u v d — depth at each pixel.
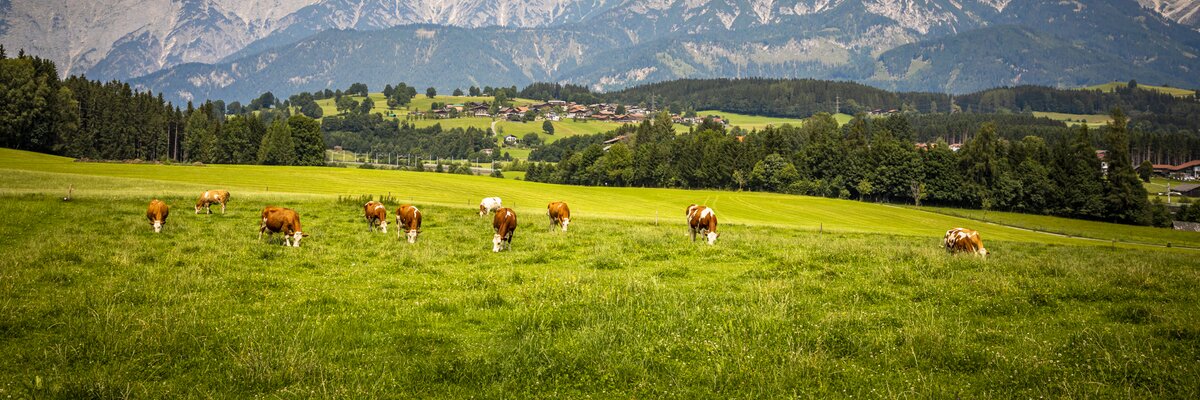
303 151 142.38
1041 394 8.69
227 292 14.46
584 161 158.38
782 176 130.38
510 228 23.72
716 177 137.50
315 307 13.38
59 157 96.75
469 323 12.38
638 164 149.88
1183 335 11.08
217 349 10.29
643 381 9.22
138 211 32.09
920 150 122.19
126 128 141.75
